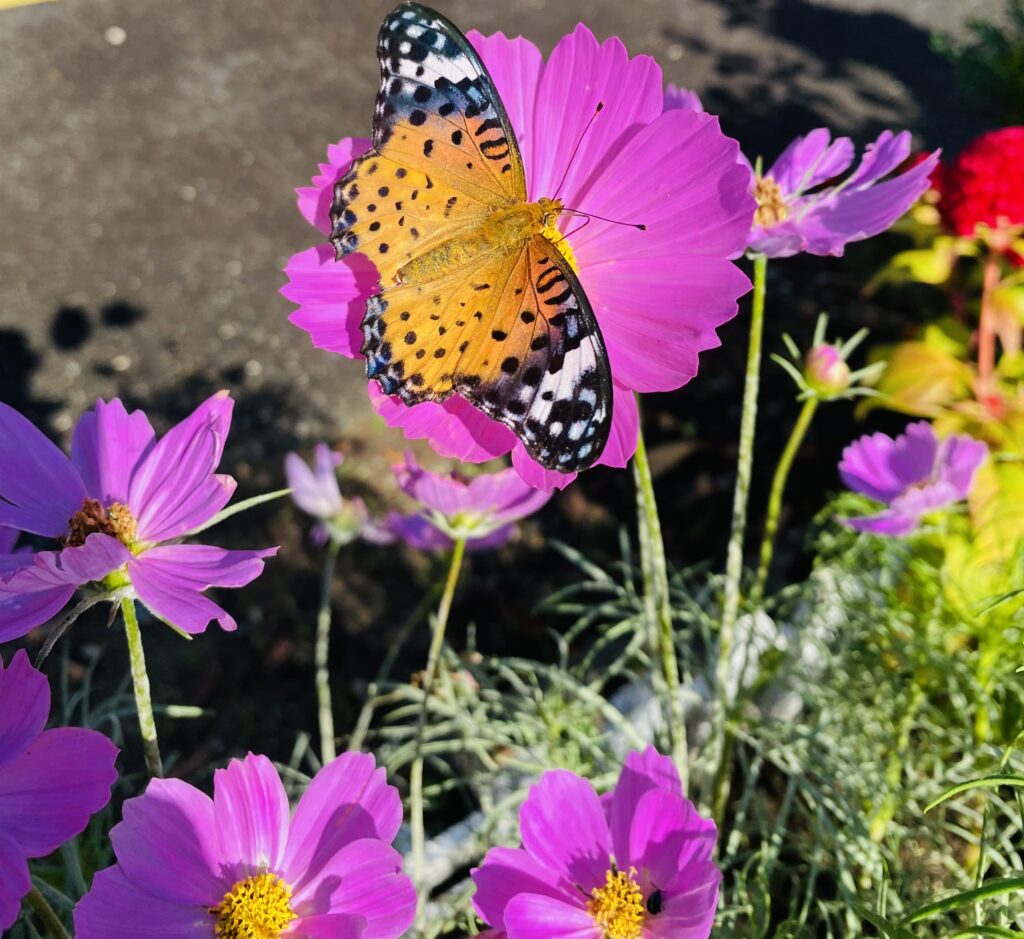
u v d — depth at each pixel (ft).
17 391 1.53
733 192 0.48
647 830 0.48
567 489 1.39
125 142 2.04
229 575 0.44
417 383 0.48
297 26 2.42
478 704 0.85
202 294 1.71
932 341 1.20
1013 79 1.54
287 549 1.31
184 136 2.06
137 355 1.60
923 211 1.19
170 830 0.41
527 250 0.48
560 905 0.46
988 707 0.74
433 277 0.48
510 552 1.31
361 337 0.50
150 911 0.40
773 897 0.77
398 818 0.43
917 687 0.80
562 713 0.81
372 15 2.48
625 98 0.51
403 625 1.22
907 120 2.14
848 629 0.86
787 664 0.82
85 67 2.23
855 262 1.73
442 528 0.66
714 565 1.27
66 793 0.37
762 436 1.44
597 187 0.51
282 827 0.43
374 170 0.50
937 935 0.69
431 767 0.95
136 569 0.45
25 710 0.37
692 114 0.49
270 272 1.76
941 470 0.79
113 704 0.75
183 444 0.48
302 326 0.50
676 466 1.41
